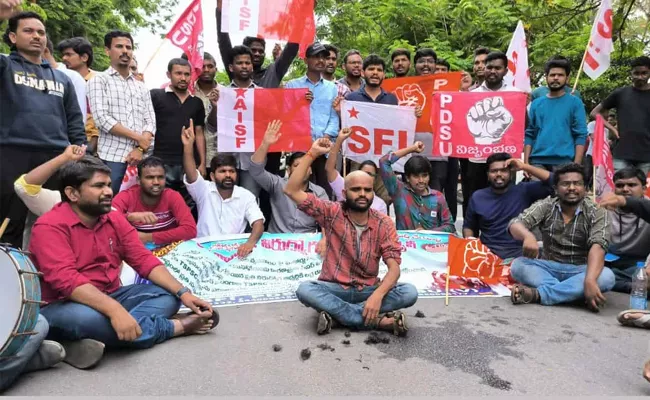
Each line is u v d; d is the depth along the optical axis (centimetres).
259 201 655
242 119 605
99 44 1571
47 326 312
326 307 385
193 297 380
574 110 634
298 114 607
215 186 561
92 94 562
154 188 502
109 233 369
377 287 411
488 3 1424
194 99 633
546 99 654
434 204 600
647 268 468
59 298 340
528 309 453
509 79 774
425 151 692
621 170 523
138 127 577
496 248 580
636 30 1414
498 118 627
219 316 425
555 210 491
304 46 664
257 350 355
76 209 352
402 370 326
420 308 454
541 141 648
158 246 511
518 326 408
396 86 687
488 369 329
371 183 393
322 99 664
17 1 429
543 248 512
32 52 462
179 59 618
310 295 385
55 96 476
